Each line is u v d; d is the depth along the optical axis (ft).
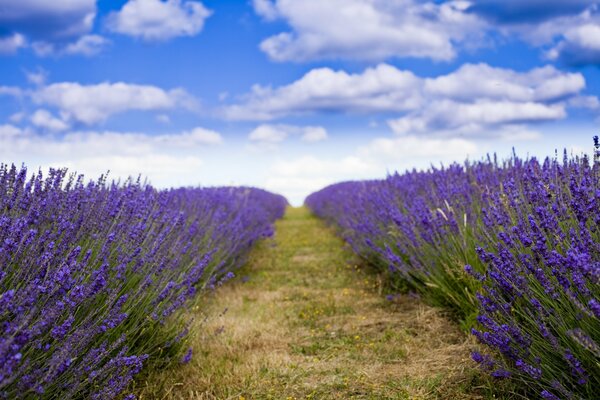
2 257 6.73
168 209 15.83
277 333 13.56
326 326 14.24
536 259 7.99
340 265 24.27
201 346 12.17
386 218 19.70
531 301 7.93
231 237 20.65
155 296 10.57
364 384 10.01
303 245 32.48
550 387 7.91
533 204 9.83
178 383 9.64
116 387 7.95
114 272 9.48
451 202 15.53
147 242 11.29
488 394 8.86
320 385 10.08
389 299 16.65
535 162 12.20
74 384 7.20
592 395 7.20
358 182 42.98
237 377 10.43
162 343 10.84
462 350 11.11
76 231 9.57
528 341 8.15
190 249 15.53
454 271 13.70
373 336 13.12
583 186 8.30
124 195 11.64
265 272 23.02
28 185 9.16
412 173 25.14
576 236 7.83
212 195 27.50
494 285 10.46
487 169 17.81
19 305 6.24
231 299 17.58
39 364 6.78
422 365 10.68
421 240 15.65
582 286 6.98
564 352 7.55
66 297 7.00
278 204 69.31
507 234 9.15
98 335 8.67
